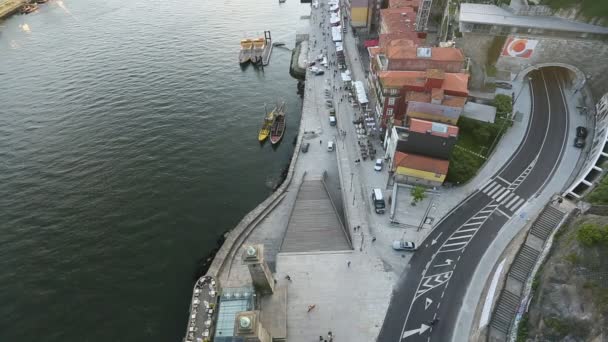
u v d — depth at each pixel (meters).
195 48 147.50
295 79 129.38
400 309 56.16
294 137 101.12
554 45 85.94
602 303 41.41
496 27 86.94
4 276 66.19
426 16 108.75
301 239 67.00
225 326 51.47
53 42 156.75
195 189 84.19
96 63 137.50
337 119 98.06
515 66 92.19
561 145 80.06
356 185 77.25
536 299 47.84
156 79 126.06
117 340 57.75
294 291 58.78
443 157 73.50
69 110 110.38
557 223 57.97
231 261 64.56
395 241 64.25
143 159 91.94
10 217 76.88
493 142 81.19
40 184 84.81
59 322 59.97
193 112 109.56
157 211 78.62
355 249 64.62
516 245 59.50
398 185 75.62
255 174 88.94
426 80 78.56
